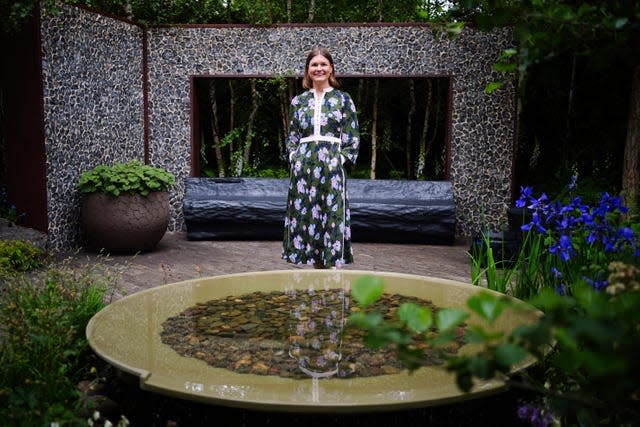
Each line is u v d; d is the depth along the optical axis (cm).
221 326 217
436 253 590
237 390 157
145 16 736
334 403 147
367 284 66
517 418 194
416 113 998
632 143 580
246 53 707
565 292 208
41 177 528
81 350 222
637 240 179
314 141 376
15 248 450
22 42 516
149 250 579
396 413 186
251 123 952
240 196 661
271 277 293
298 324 220
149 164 716
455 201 705
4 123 532
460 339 198
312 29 701
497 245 480
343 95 379
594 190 707
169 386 159
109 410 200
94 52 598
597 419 143
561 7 92
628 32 99
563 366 64
